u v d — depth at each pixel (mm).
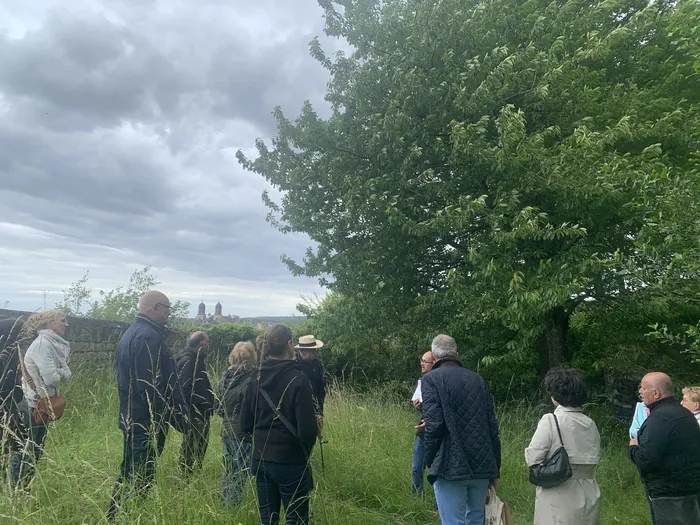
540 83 7078
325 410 6879
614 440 7457
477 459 3412
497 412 7957
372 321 9086
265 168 8766
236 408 4121
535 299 6367
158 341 3934
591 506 3150
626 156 6797
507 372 9977
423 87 7496
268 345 3455
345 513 4152
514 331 8422
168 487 3471
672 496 3203
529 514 4945
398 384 10602
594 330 9102
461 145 6969
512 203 6902
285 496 3299
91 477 3535
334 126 8500
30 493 3082
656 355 8070
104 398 6590
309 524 3771
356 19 8344
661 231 4555
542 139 6762
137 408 3791
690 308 6570
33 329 4180
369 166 8156
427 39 7641
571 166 6617
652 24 7285
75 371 7301
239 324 12742
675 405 3346
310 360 5352
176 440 4609
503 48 6992
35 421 3893
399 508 4645
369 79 8180
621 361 8398
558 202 7086
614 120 7547
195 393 4625
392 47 8180
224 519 3338
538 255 7281
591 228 7500
